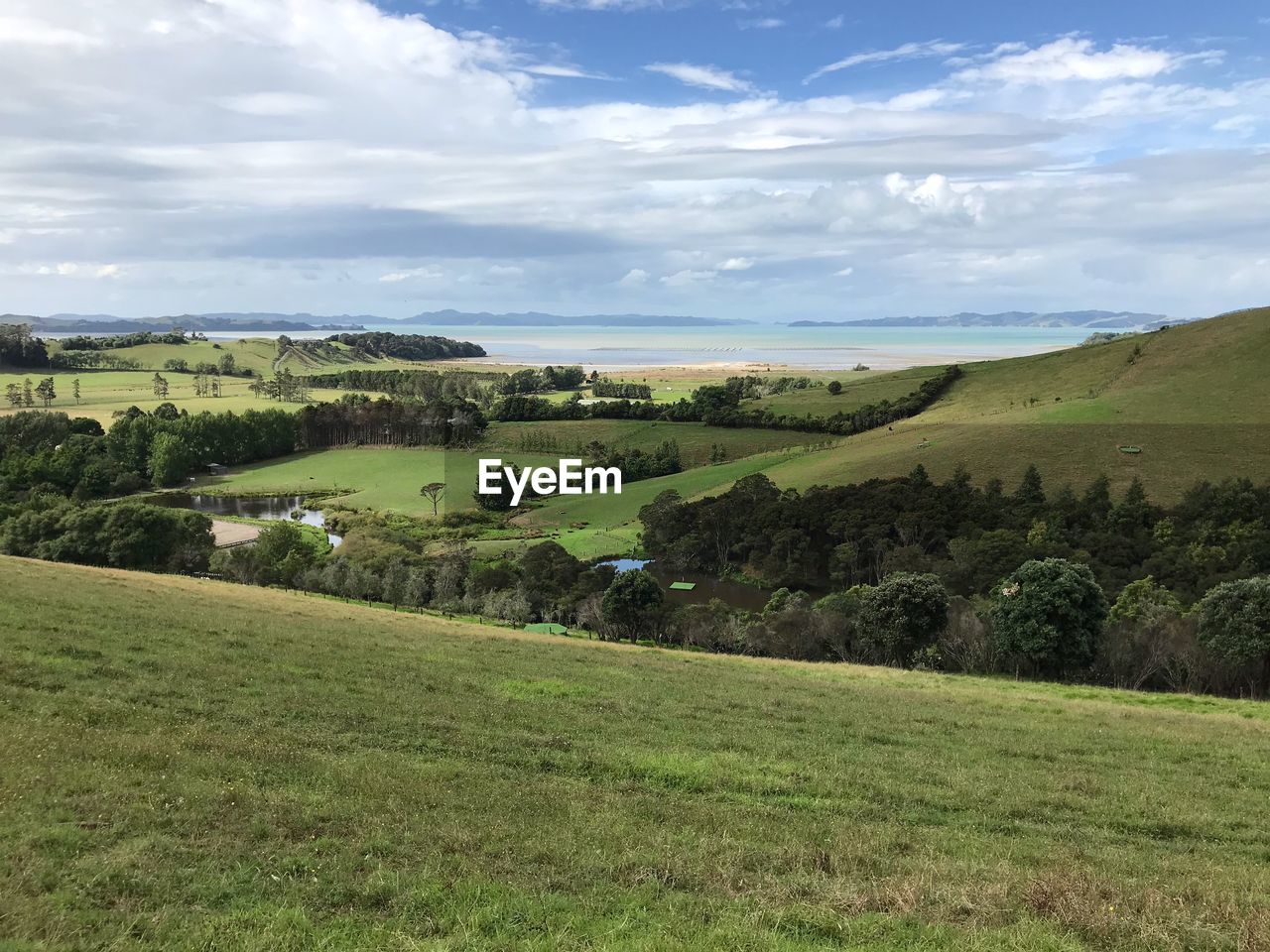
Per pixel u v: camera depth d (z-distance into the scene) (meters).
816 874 11.76
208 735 16.41
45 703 17.30
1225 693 48.09
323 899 9.88
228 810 12.42
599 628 63.78
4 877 9.43
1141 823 16.22
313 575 73.12
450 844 11.95
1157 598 62.53
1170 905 10.77
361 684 23.62
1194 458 96.06
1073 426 109.88
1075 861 13.20
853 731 23.44
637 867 11.63
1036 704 32.06
